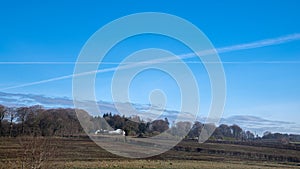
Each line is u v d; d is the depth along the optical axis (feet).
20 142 82.17
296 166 118.11
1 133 101.71
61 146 95.61
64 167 84.48
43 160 79.10
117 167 90.48
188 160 112.57
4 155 80.18
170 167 96.99
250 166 111.65
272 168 110.42
